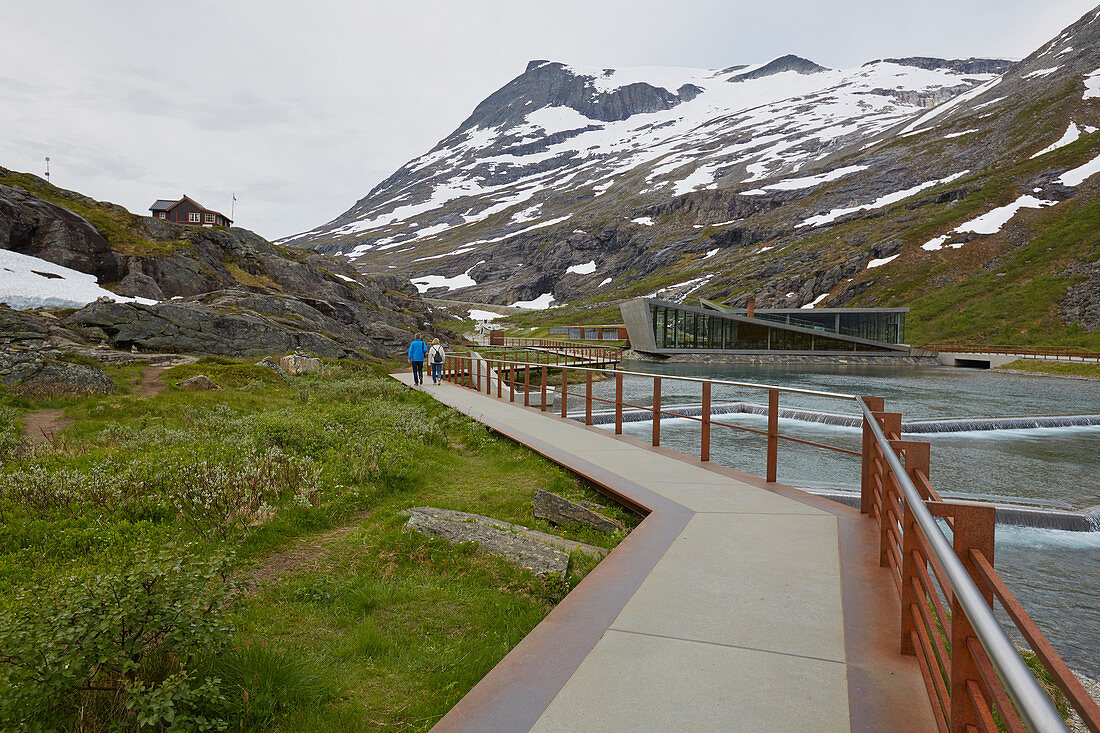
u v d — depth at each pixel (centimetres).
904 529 333
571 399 2708
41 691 281
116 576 325
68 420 1430
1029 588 935
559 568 538
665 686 310
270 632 429
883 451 356
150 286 4034
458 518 659
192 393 1906
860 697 298
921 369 6556
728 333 7425
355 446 1009
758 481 806
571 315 14700
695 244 18588
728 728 274
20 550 564
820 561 495
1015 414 2848
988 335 8669
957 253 11594
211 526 632
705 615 394
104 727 290
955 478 1620
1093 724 90
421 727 318
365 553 597
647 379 4469
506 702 297
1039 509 1244
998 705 159
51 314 2909
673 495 727
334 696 351
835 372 5878
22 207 3806
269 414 1342
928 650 293
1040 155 14825
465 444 1260
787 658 338
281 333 3444
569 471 934
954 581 165
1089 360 6056
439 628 450
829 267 12900
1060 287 9088
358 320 5669
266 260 5800
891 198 16725
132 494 702
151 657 325
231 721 308
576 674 322
